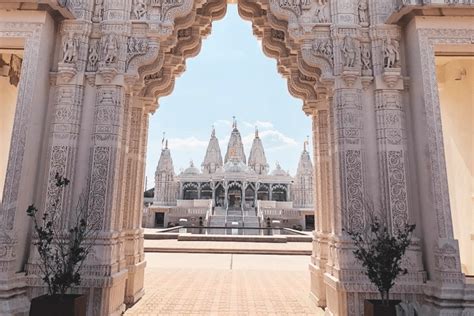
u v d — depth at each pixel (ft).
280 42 29.27
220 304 23.91
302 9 22.80
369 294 18.65
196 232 96.63
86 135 21.12
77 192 20.40
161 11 22.59
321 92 24.54
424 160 19.60
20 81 19.77
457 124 26.55
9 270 17.61
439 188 18.79
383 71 21.25
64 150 20.48
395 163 20.44
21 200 18.76
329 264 21.74
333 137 22.36
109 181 20.43
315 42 22.34
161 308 22.79
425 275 19.04
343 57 21.67
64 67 20.95
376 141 21.08
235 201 135.54
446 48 20.63
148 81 28.89
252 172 138.41
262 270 38.19
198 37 29.50
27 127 19.29
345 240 19.63
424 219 19.54
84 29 21.90
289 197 137.90
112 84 21.43
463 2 19.85
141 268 26.23
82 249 16.98
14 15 20.48
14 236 18.04
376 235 18.12
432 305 18.17
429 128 19.38
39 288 18.75
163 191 133.69
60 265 17.01
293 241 67.97
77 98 21.17
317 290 24.27
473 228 25.04
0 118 26.27
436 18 20.57
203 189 138.10
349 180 20.34
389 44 21.58
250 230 103.71
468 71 25.63
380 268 16.40
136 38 22.21
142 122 28.84
